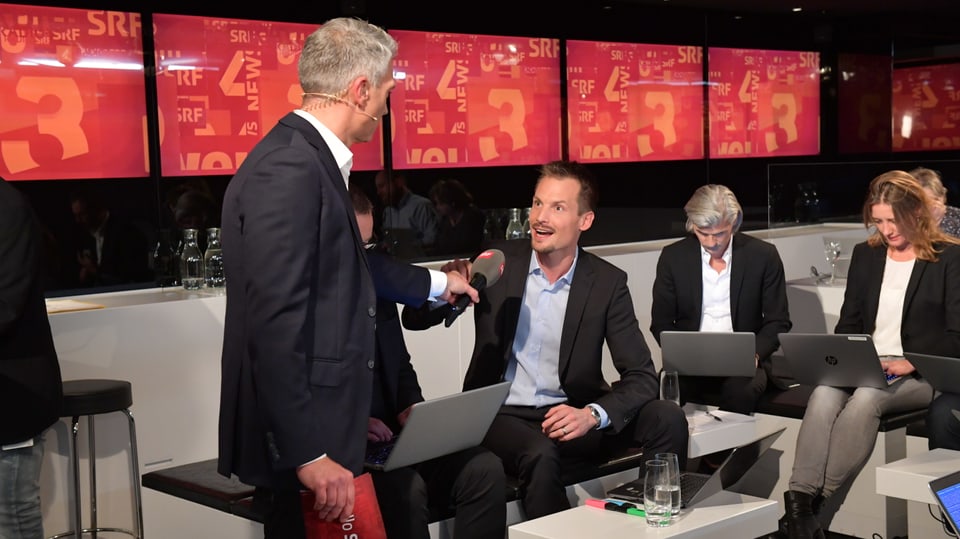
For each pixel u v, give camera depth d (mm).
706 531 2686
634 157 6094
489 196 5473
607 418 3086
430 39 5203
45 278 4141
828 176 5441
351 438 2234
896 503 3961
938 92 7141
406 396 2889
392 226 5090
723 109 6500
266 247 2119
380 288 2689
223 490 2859
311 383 2186
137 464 3691
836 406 3943
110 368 3836
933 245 4172
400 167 5109
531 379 3283
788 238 5621
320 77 2301
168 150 4441
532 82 5629
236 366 2268
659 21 6164
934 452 3406
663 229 6262
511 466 3061
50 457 3801
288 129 2258
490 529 2750
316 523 2250
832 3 6293
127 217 4344
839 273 5293
